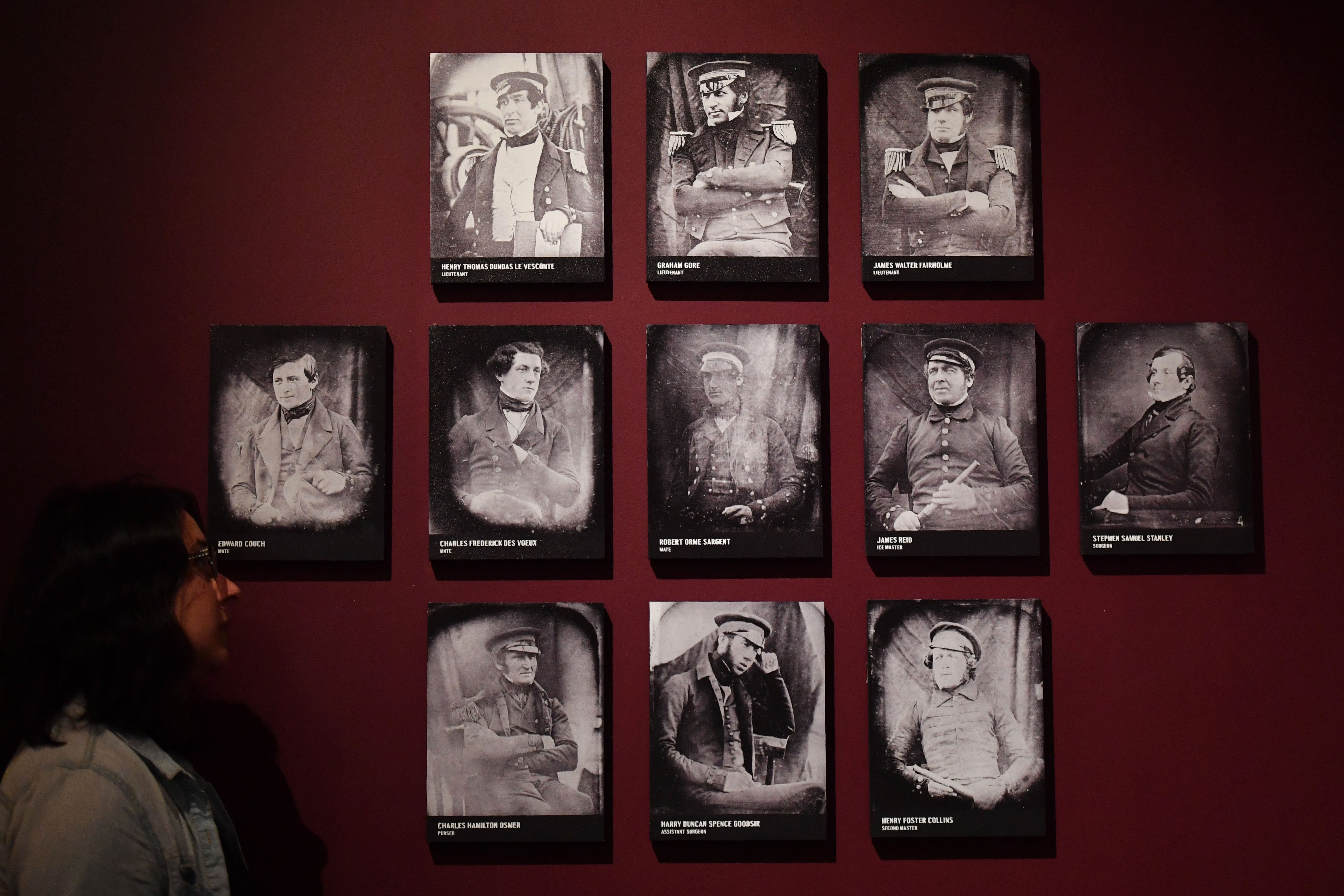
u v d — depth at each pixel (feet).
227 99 4.45
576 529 4.32
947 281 4.43
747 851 4.33
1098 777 4.39
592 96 4.42
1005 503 4.37
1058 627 4.43
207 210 4.43
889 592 4.41
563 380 4.36
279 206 4.44
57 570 3.34
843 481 4.42
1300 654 4.43
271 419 4.34
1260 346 4.51
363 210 4.45
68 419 4.38
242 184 4.44
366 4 4.47
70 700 3.29
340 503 4.33
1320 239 4.53
